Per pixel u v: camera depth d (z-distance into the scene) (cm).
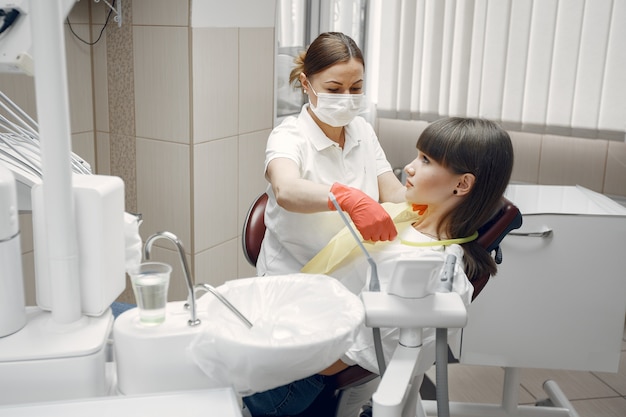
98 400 93
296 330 105
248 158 293
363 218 133
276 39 295
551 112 309
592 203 203
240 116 283
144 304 97
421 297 105
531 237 192
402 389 95
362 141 183
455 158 134
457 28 324
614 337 199
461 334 202
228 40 268
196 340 96
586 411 241
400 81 344
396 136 365
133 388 98
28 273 249
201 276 280
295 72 175
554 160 322
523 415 223
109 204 101
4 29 104
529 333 200
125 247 119
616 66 290
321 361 96
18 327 99
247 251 188
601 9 288
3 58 103
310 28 320
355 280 142
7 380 94
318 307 108
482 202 138
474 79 323
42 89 90
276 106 305
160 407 92
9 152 116
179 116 262
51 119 92
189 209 269
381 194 188
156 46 259
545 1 299
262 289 111
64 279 98
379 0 343
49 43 89
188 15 248
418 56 336
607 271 194
